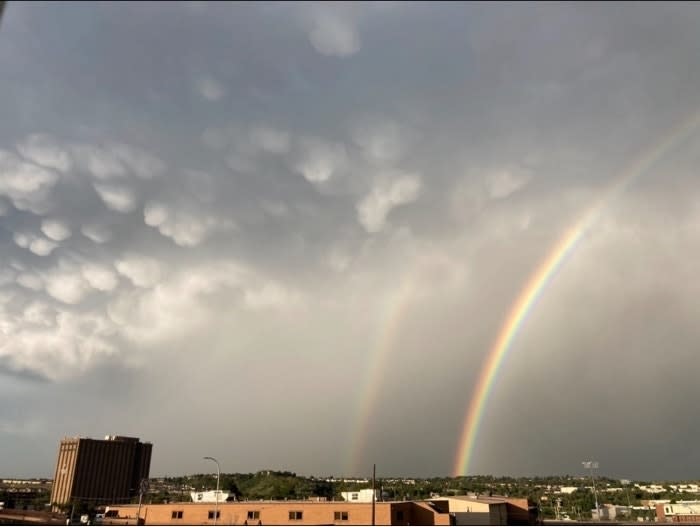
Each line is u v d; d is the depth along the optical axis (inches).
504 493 6781.5
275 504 2864.2
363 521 2623.0
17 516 3656.5
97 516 3575.3
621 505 6250.0
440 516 2770.7
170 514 3144.7
